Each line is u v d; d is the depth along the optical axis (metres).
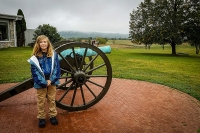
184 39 21.12
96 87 5.46
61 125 3.18
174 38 19.58
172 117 3.60
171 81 6.64
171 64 11.72
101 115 3.60
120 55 16.48
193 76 7.91
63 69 3.62
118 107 4.02
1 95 3.50
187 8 19.83
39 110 3.10
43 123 3.09
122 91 5.16
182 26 19.39
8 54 12.89
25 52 14.34
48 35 19.45
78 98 4.50
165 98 4.68
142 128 3.16
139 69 9.23
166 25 19.83
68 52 3.92
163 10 20.48
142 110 3.89
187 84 6.29
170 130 3.12
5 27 17.55
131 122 3.36
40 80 2.86
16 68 8.35
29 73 7.37
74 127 3.12
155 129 3.14
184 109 4.00
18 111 3.70
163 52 24.39
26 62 10.01
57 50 3.33
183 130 3.13
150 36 20.70
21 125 3.15
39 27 19.77
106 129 3.09
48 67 2.97
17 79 6.32
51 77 2.96
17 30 19.88
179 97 4.78
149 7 21.33
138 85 5.84
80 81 3.55
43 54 2.98
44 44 2.90
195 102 4.45
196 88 5.76
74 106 3.64
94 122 3.32
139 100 4.48
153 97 4.73
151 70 9.06
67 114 3.60
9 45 17.78
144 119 3.49
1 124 3.16
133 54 18.23
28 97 4.52
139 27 21.94
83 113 3.67
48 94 3.15
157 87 5.67
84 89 5.25
